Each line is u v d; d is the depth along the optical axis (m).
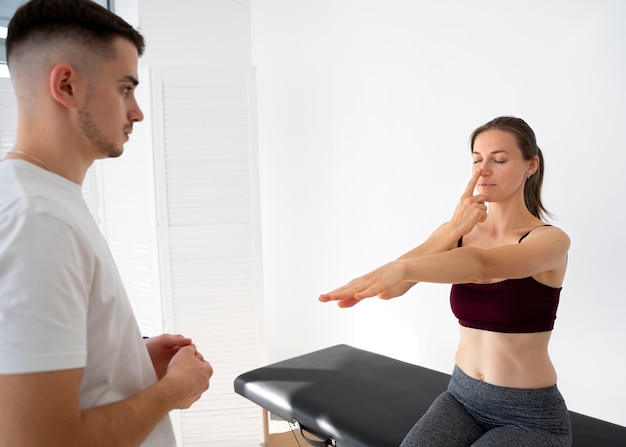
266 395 2.18
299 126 3.31
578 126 2.15
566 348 2.27
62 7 0.77
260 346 2.76
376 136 2.94
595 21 2.06
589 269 2.17
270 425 3.02
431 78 2.65
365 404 1.99
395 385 2.18
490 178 1.44
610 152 2.07
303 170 3.33
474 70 2.48
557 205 2.24
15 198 0.70
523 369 1.37
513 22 2.32
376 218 3.00
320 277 3.33
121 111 0.84
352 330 3.19
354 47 2.99
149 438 0.91
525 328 1.36
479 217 1.42
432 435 1.38
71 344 0.68
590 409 2.21
